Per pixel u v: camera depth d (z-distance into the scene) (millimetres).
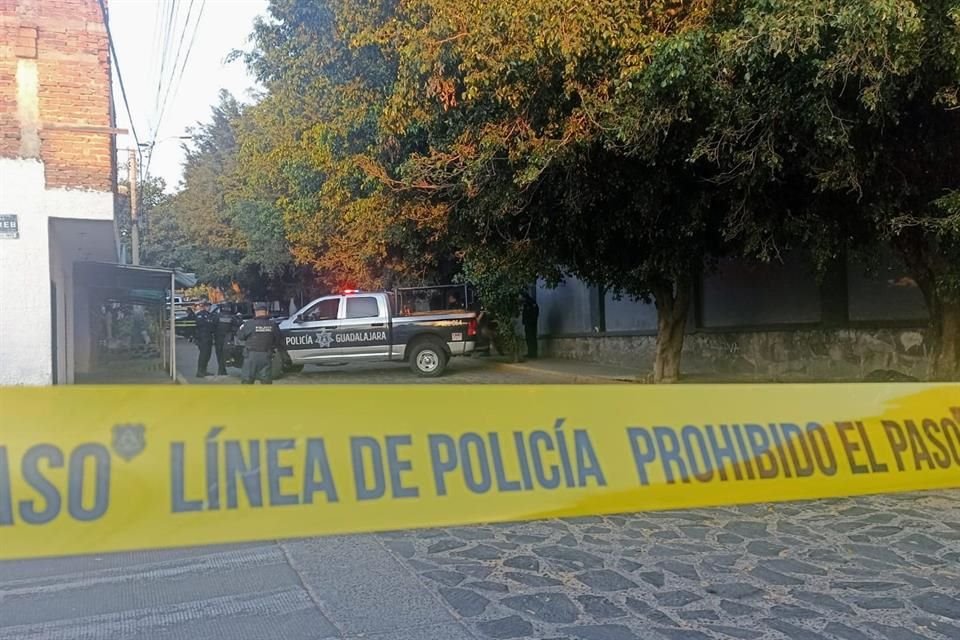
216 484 3225
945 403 5020
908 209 8438
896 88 6805
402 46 9016
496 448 3760
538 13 7605
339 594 4535
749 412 4457
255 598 4484
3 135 10492
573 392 4047
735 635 3908
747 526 5848
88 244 13422
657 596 4445
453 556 5242
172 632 4004
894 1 5840
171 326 17797
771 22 6426
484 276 17797
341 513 3377
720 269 15109
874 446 4695
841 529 5699
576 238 12203
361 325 17359
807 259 11688
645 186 9992
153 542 3090
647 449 4105
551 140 8742
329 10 11609
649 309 17641
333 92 12688
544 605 4332
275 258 31625
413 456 3574
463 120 9719
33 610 4309
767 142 7500
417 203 13289
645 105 7680
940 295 8930
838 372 12602
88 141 10898
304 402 3451
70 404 3092
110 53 11852
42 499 2994
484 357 22094
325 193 15336
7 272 10461
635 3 7695
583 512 3840
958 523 5789
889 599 4344
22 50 10539
